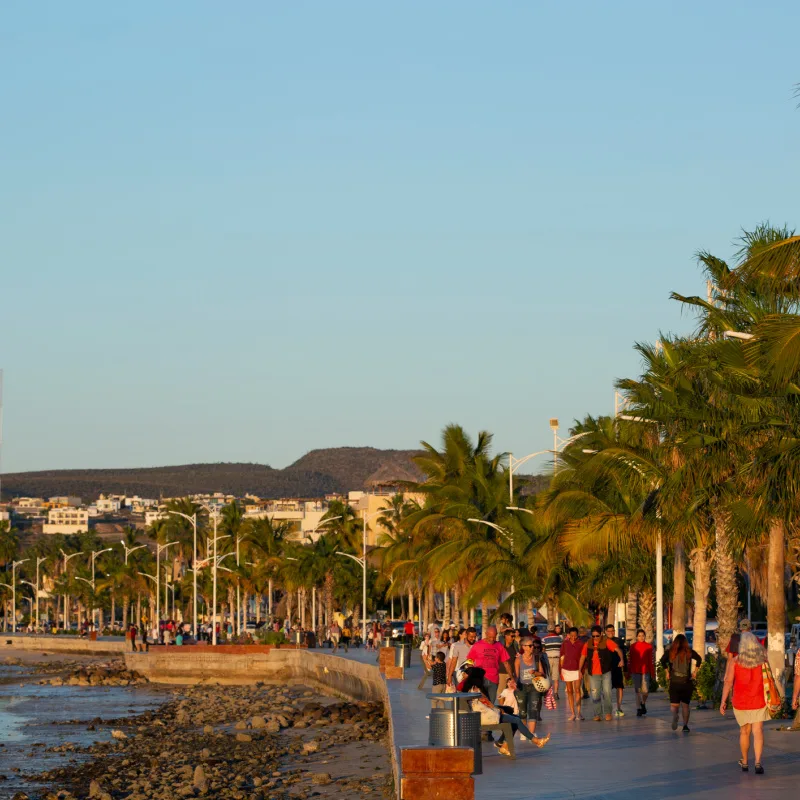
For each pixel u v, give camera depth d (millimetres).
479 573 132500
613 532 90688
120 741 106312
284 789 66812
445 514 147625
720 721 58719
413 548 168500
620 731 54031
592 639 59812
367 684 121188
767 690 39781
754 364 59688
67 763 91812
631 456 80750
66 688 185250
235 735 103812
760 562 120062
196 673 188625
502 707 47719
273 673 183375
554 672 74500
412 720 62031
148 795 70438
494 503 146750
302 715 115938
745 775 39281
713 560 82062
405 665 119625
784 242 44094
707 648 102500
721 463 66312
